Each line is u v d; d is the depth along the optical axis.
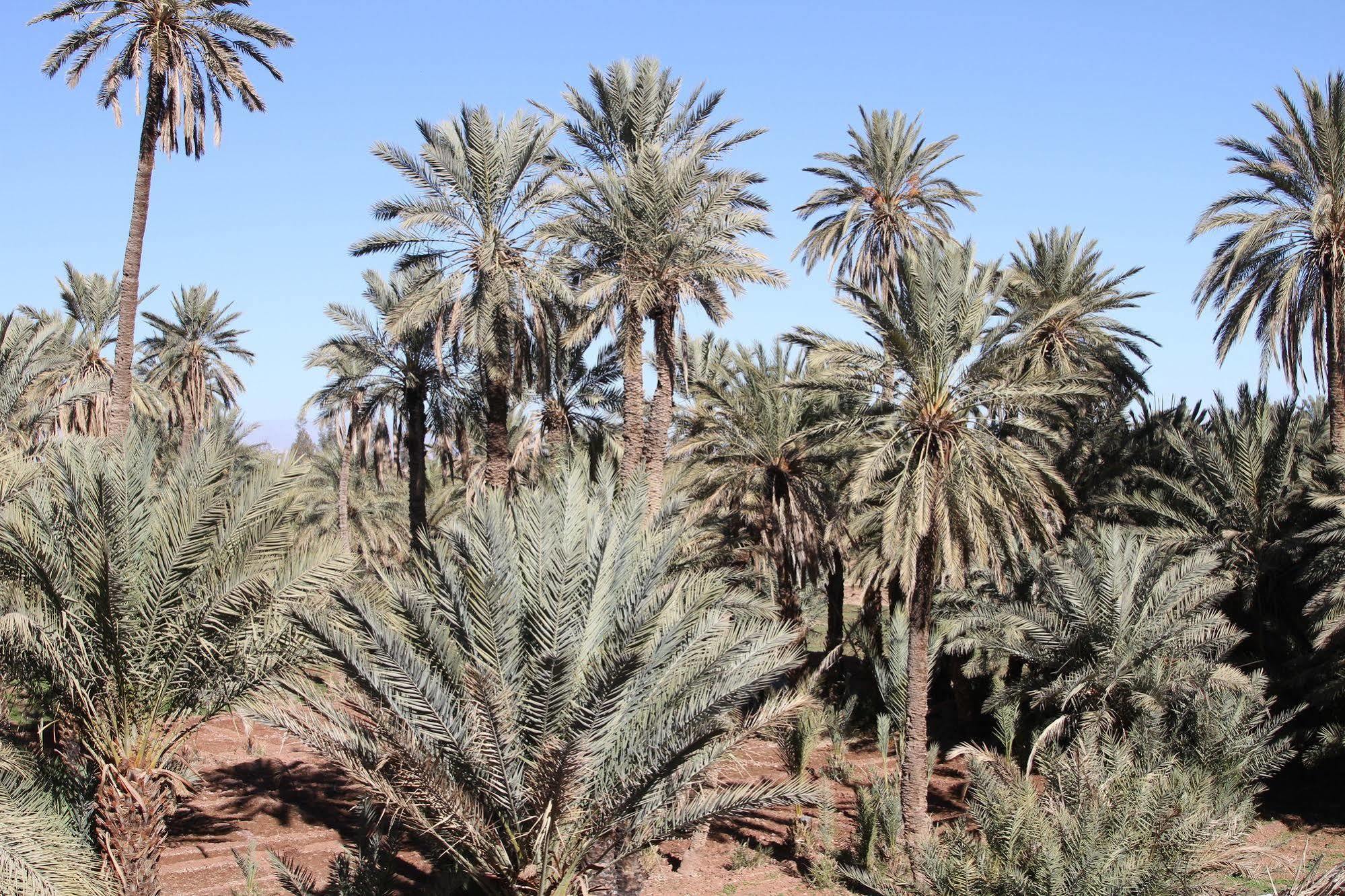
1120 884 9.85
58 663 9.53
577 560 8.54
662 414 18.83
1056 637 17.77
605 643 9.26
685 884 14.62
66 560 9.59
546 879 8.44
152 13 18.39
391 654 7.95
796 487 22.80
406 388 26.11
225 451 10.52
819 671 15.57
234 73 18.81
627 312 18.52
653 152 17.92
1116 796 11.32
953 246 14.48
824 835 15.84
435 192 19.19
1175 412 24.77
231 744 18.98
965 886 10.69
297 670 10.21
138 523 9.84
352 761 8.65
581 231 18.80
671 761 8.41
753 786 9.34
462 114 18.73
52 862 8.80
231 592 9.97
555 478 10.86
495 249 19.12
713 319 19.34
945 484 13.72
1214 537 20.67
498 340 19.42
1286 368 20.97
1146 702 16.03
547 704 8.43
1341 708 18.42
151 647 9.88
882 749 17.91
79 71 18.06
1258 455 20.42
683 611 10.41
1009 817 11.09
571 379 25.23
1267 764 15.95
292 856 13.80
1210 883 10.70
